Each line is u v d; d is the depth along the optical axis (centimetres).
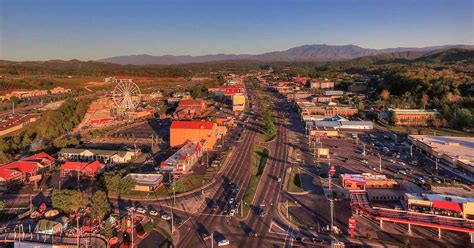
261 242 8181
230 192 11169
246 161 14500
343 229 8744
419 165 14062
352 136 19188
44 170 13200
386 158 15075
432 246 7931
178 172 12638
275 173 13050
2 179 11488
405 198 9812
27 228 8912
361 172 13175
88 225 8888
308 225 8988
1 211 9662
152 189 11275
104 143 17325
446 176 12675
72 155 14525
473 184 11731
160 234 8556
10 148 15538
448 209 8906
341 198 10675
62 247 7938
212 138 16150
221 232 8656
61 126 19750
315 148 16462
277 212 9756
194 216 9519
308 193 11106
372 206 9606
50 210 9688
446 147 15562
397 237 8356
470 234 8044
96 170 12619
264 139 18438
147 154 15438
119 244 8050
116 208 10012
